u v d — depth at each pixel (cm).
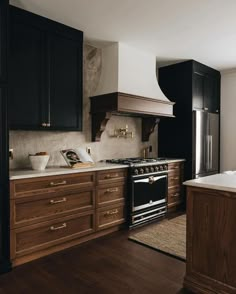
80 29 312
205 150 457
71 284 208
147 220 366
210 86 477
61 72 298
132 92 355
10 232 229
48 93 285
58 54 295
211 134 476
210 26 301
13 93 257
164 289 202
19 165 296
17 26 258
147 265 241
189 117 434
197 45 364
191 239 202
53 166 315
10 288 202
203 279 194
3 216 225
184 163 439
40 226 251
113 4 253
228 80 500
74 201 280
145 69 390
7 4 226
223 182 195
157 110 388
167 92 462
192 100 430
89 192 295
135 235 314
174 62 444
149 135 447
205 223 194
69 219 276
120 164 335
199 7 257
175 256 258
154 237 307
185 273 220
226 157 505
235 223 178
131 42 354
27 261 246
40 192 251
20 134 297
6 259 227
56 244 265
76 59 314
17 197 234
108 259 253
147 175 362
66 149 339
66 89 304
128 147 429
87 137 365
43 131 308
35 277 218
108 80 358
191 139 432
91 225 298
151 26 302
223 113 506
